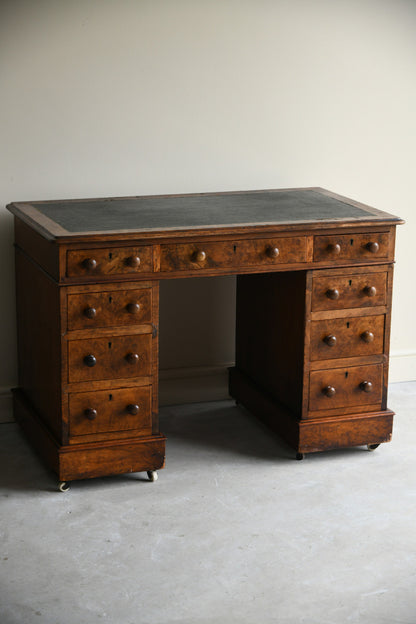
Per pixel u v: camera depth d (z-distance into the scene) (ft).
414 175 13.79
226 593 8.50
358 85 13.19
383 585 8.68
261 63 12.65
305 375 11.16
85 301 10.07
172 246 10.25
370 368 11.45
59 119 11.93
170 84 12.30
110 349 10.34
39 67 11.68
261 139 12.92
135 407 10.48
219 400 13.52
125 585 8.60
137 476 10.94
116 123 12.19
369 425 11.54
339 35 12.92
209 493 10.52
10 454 11.44
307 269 10.82
